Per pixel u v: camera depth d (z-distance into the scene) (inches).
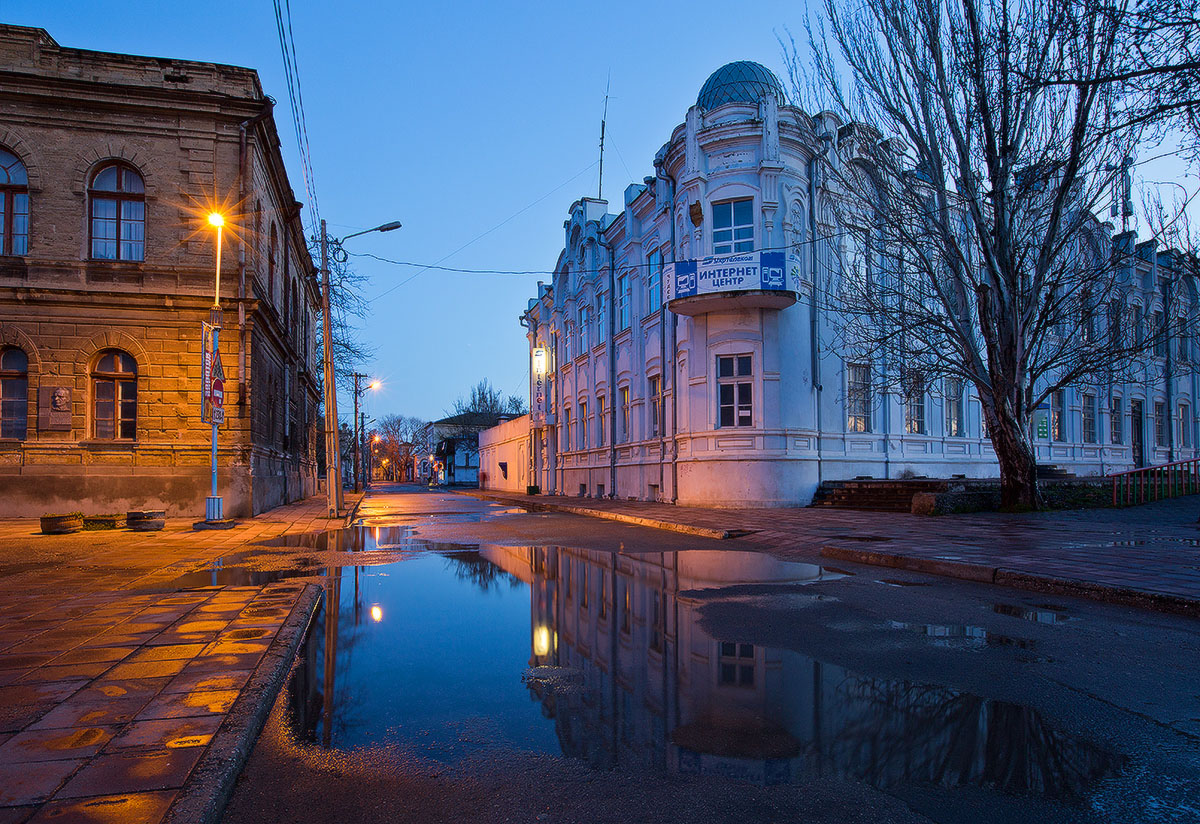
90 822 95.0
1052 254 621.0
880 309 685.9
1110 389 1198.3
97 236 701.3
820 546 431.2
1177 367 1309.1
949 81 614.5
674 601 270.1
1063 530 492.7
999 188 616.1
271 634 205.3
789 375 804.0
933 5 600.4
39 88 681.6
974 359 665.0
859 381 877.8
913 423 936.9
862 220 722.2
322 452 1771.7
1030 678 169.5
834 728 138.9
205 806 100.2
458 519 749.3
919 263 676.1
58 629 212.8
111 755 117.9
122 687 154.7
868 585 301.9
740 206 807.7
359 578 337.7
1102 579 275.6
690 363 842.2
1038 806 107.1
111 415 692.1
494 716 148.1
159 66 706.2
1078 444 1177.4
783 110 803.4
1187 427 1401.3
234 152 723.4
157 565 374.3
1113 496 748.6
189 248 708.0
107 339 684.7
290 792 114.0
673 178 895.7
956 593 281.6
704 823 102.9
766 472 788.6
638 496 995.9
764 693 159.9
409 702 157.3
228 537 534.6
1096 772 118.8
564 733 138.2
